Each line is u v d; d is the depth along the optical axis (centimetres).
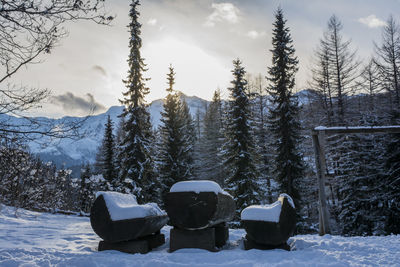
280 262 495
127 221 594
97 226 606
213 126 5109
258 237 634
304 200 2352
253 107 3369
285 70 2336
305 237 884
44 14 443
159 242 725
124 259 514
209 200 612
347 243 656
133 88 2462
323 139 1052
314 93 3061
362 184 1917
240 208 2241
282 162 2223
